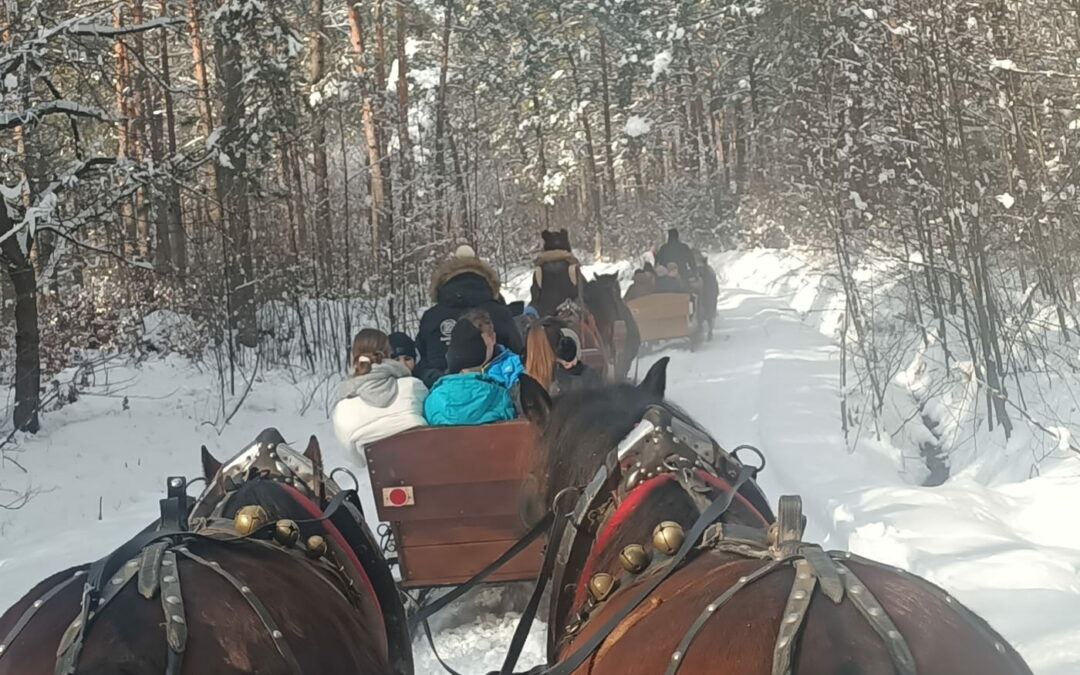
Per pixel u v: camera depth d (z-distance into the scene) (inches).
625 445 148.5
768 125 1384.1
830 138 564.1
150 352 690.2
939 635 95.5
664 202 1692.9
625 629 115.8
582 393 169.2
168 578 112.4
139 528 353.1
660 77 1710.1
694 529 126.0
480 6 1662.2
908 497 304.0
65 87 627.5
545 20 1918.1
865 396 446.3
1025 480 331.3
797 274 1040.2
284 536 138.3
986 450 370.9
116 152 887.7
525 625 160.2
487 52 1785.2
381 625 154.6
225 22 709.3
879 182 521.0
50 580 130.6
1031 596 220.5
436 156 1106.7
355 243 820.0
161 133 982.4
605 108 1847.9
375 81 1131.3
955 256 410.0
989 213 429.7
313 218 791.1
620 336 534.3
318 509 159.8
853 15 625.6
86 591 110.0
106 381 581.9
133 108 852.6
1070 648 193.2
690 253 773.3
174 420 518.6
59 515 376.2
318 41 1068.5
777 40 1111.0
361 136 1197.7
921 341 514.0
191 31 759.1
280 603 117.6
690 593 110.8
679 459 144.6
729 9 1525.6
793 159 879.1
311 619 119.6
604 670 112.0
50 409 521.7
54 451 448.8
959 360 462.6
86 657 100.3
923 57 437.1
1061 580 230.7
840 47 671.8
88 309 704.4
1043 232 440.1
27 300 473.1
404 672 169.0
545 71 1882.4
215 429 511.5
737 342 764.6
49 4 514.3
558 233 518.3
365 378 257.9
